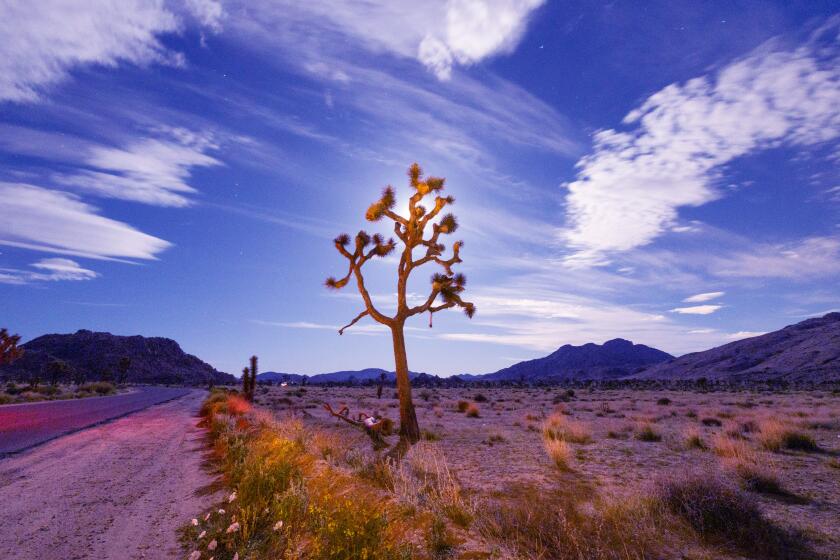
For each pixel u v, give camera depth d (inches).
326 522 197.8
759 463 371.6
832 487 346.9
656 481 290.7
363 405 1499.8
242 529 210.4
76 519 257.3
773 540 223.9
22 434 634.8
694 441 559.8
